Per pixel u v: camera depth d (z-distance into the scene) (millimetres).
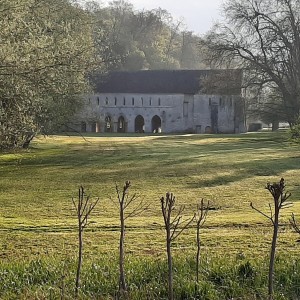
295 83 74812
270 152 54719
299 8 75562
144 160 47500
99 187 32031
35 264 11883
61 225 18359
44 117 40281
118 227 17531
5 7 25891
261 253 12922
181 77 132875
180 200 26312
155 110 131500
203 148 62438
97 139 84062
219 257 12336
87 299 10078
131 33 151875
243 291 10375
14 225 18484
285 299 10000
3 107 27953
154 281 10734
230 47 79438
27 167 42844
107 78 132000
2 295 10273
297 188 30078
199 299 10219
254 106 79188
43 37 27844
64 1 46000
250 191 29656
